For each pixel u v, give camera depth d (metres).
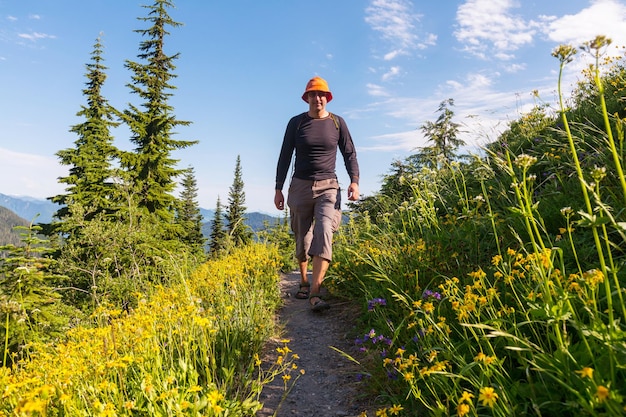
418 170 5.28
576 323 1.52
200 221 40.16
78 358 2.60
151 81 23.25
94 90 25.28
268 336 3.84
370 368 2.95
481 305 2.14
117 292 6.29
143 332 2.72
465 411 1.46
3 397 1.94
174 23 24.45
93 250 10.30
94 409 1.98
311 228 5.32
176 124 23.31
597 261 2.51
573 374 1.53
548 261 1.80
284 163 5.25
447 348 2.16
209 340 2.96
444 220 4.68
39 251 8.64
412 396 2.30
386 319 3.27
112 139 24.77
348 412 2.49
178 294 4.04
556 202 3.38
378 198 6.96
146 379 2.17
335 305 5.00
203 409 2.21
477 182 5.09
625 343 1.37
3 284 7.73
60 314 7.75
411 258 3.77
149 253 10.52
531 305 1.75
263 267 6.22
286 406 2.64
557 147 4.68
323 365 3.28
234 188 43.28
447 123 14.33
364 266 4.87
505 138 6.00
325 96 4.93
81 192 20.75
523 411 1.65
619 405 1.20
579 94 6.51
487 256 3.26
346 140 5.11
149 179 21.67
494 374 1.92
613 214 2.65
